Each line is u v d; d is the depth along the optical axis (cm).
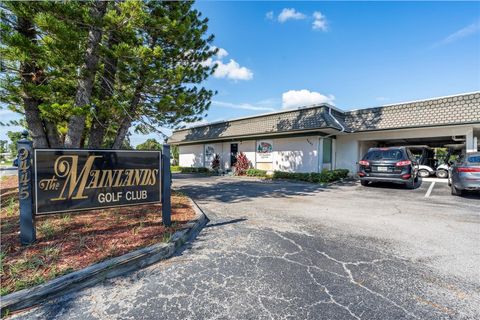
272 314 195
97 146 702
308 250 323
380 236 379
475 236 379
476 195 753
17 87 477
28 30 483
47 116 552
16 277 221
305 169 1288
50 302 205
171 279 248
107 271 245
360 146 1409
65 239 315
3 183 945
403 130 1196
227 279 248
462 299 215
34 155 298
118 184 356
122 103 639
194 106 759
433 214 519
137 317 189
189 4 672
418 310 200
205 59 754
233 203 639
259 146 1521
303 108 1243
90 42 529
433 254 311
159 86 638
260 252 316
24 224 292
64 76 520
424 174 1334
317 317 191
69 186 320
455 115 988
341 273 262
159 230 363
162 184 391
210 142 1884
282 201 670
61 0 432
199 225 420
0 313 184
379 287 235
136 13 488
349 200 686
